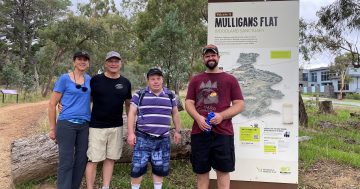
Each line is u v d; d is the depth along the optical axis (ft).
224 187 16.02
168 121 16.66
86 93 16.98
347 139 38.22
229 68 18.34
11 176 20.89
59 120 16.78
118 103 17.21
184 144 22.53
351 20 53.88
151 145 16.37
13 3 168.66
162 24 70.28
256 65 18.12
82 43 139.64
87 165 17.40
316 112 67.62
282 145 18.02
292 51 17.79
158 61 71.05
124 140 20.95
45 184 20.02
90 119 17.29
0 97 98.99
